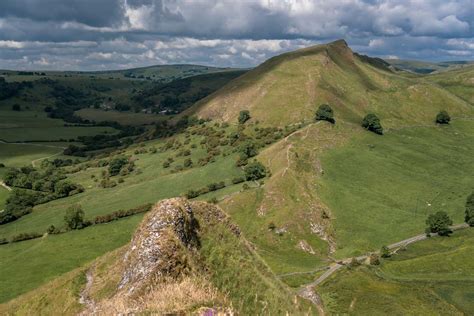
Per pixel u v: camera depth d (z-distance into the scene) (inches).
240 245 1534.2
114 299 1054.4
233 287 1295.5
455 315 2923.2
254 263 1494.8
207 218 1529.3
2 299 3287.4
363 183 5329.7
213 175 5718.5
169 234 1222.9
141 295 1011.3
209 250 1400.1
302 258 4033.0
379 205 4899.1
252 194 4788.4
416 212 4872.0
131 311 854.5
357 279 3459.6
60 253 4099.4
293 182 4906.5
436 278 3511.3
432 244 4192.9
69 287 1535.4
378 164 5876.0
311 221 4456.2
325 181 5172.2
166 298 871.1
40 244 4389.8
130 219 4758.9
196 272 1186.0
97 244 4247.0
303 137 6082.7
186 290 904.3
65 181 6274.6
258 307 1253.1
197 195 5187.0
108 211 5049.2
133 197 5482.3
